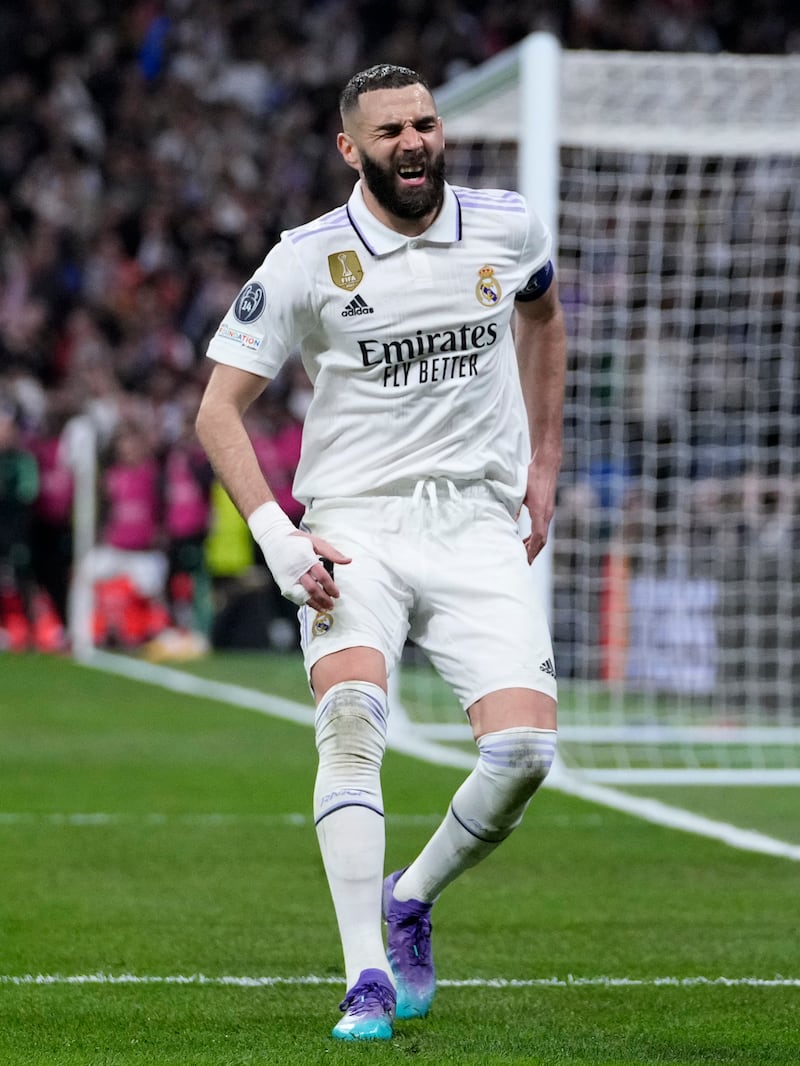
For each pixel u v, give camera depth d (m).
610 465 28.53
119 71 49.53
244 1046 8.16
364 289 8.58
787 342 24.56
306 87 50.41
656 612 26.83
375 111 8.45
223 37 50.59
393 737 22.56
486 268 8.73
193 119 48.47
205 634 35.09
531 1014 9.11
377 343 8.62
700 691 27.42
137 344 42.62
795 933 11.41
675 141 21.08
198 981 9.84
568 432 28.61
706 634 27.12
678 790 18.55
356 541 8.66
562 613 29.22
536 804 17.22
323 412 8.84
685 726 24.50
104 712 25.27
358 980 8.21
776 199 29.72
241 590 35.16
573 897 12.62
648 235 30.28
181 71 49.81
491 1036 8.51
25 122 47.44
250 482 8.52
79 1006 9.18
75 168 46.47
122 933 11.23
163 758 20.66
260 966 10.29
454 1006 9.33
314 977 9.97
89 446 33.78
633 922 11.76
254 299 8.64
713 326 30.00
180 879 13.24
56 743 21.97
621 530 26.11
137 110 48.41
